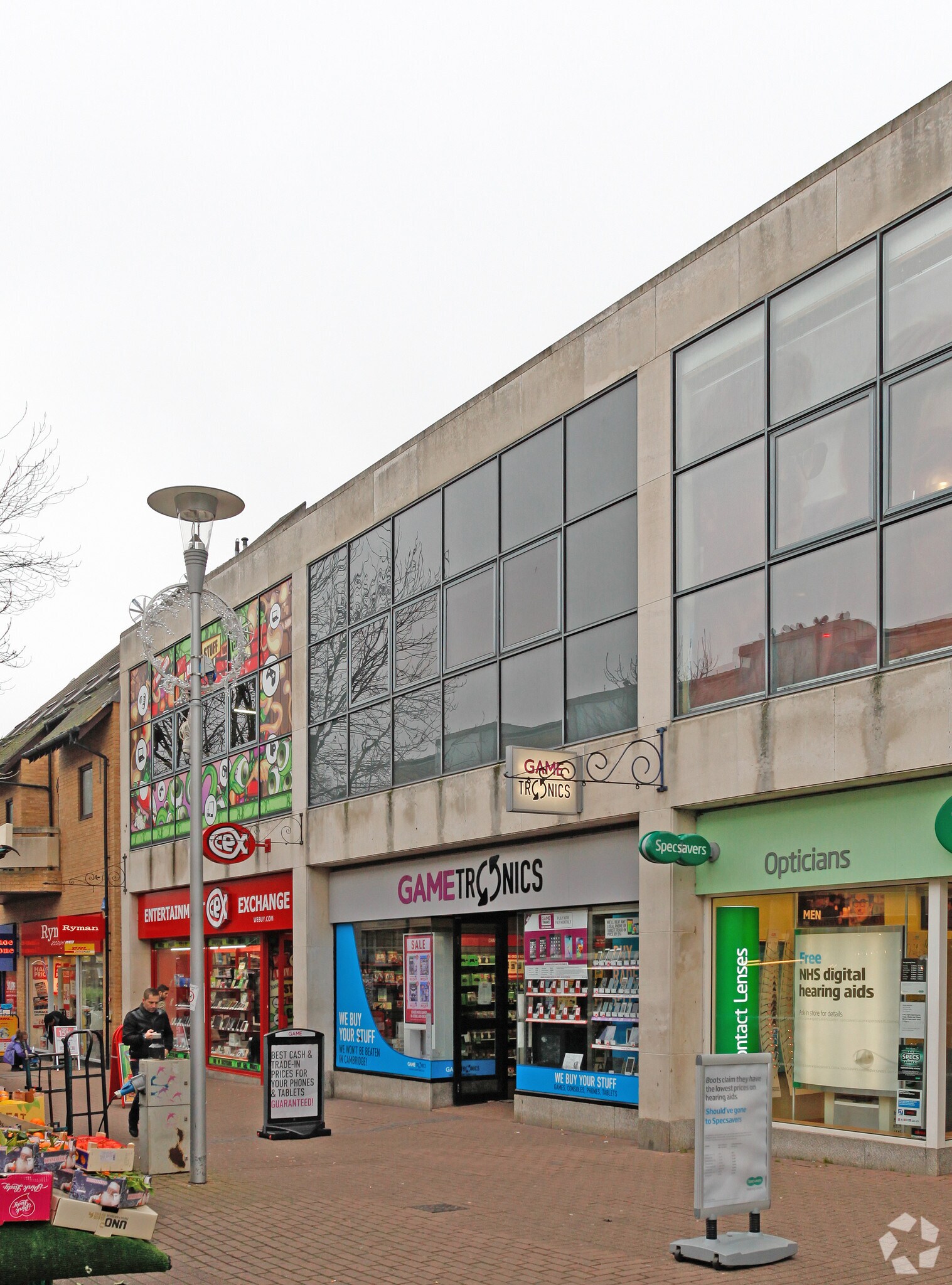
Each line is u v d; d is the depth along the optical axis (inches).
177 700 1019.9
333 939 789.9
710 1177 311.9
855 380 454.9
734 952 494.3
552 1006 586.2
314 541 823.7
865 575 440.1
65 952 1069.1
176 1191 421.7
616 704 552.1
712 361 518.9
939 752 401.4
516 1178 438.3
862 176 458.0
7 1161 250.5
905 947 430.6
